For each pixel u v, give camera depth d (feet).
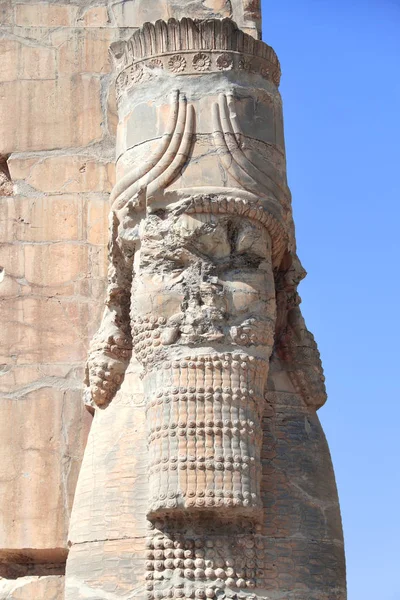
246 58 27.66
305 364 27.96
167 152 26.66
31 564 29.30
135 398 27.35
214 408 25.16
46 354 30.09
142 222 26.86
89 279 30.63
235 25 27.63
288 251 28.19
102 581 26.04
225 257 26.45
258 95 27.63
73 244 30.83
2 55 32.19
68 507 29.09
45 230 30.91
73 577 26.55
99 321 30.35
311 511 26.66
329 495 27.20
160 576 25.20
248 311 26.12
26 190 31.22
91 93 31.94
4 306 30.37
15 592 28.48
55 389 29.86
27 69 32.09
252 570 25.32
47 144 31.53
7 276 30.58
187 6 32.58
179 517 25.32
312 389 27.89
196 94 27.20
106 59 32.22
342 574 26.68
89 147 31.53
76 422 29.66
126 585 25.81
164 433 25.12
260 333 26.03
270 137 27.55
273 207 26.91
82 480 27.43
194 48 27.45
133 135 27.48
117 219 27.55
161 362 25.70
